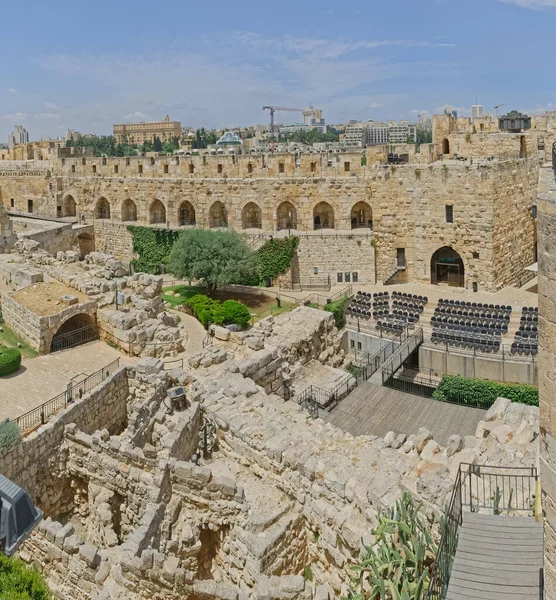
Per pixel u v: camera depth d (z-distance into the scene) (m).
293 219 67.88
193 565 19.66
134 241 73.50
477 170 56.47
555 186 10.41
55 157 85.38
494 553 13.38
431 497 16.81
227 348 35.31
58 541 17.86
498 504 15.55
